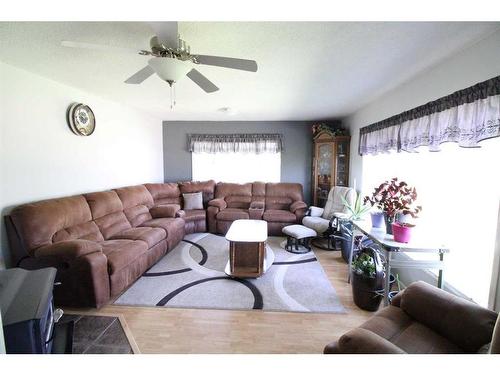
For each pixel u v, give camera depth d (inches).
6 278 58.1
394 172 118.6
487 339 44.7
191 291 95.3
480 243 69.9
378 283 82.0
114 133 144.6
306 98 130.7
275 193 193.5
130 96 130.1
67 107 111.4
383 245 74.6
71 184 114.1
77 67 89.7
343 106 148.5
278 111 164.9
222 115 181.2
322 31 63.6
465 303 50.1
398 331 51.0
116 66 88.8
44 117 100.2
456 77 76.2
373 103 136.3
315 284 101.9
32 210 85.9
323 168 186.1
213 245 147.8
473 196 72.6
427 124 86.7
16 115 89.4
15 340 44.6
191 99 134.8
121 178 152.3
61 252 79.8
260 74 94.4
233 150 202.1
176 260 125.0
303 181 205.2
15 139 89.3
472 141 66.7
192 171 208.4
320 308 85.1
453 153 80.7
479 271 70.2
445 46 71.2
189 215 171.0
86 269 80.0
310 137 201.8
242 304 86.8
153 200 167.3
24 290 53.3
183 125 205.5
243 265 112.2
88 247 83.0
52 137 104.0
